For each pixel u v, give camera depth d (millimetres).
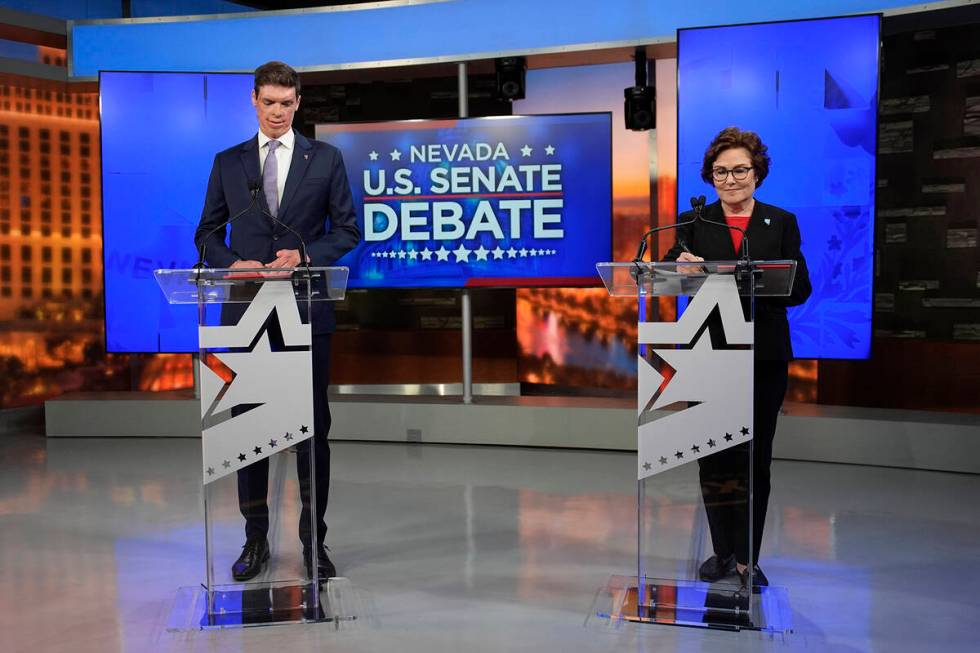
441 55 5461
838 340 4820
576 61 5516
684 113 4992
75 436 5738
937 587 2896
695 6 5059
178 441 5570
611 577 2996
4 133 6086
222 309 2561
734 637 2475
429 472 4656
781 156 4852
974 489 4230
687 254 2557
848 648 2396
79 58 5766
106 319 5555
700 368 2521
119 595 2852
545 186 5273
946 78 5434
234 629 2559
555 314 6480
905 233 5586
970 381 5371
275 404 2596
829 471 4629
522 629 2541
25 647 2432
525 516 3795
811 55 4777
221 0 7152
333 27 5578
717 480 2539
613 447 5215
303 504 2623
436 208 5359
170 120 5484
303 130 6590
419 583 2947
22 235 6207
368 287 5434
